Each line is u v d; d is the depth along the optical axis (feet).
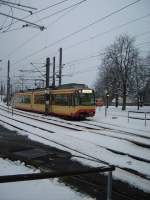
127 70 162.20
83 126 71.97
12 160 32.42
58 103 99.09
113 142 47.57
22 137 52.42
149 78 168.45
